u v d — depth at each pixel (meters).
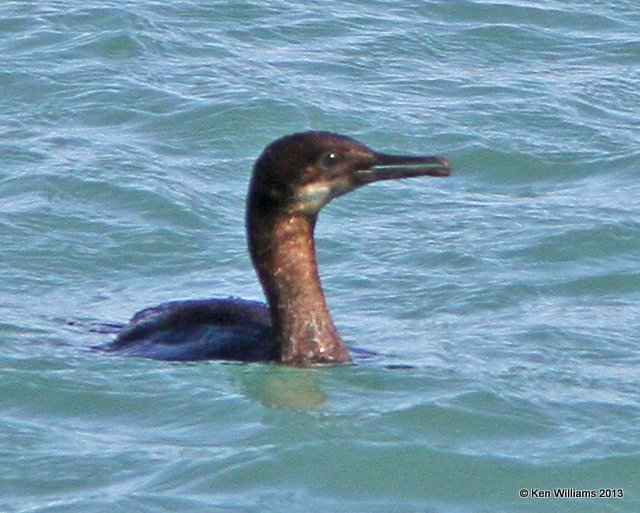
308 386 13.34
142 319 14.70
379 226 18.34
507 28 24.88
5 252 17.38
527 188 19.91
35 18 24.38
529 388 13.54
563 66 23.70
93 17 24.36
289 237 13.60
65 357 13.99
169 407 13.00
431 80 22.89
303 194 13.49
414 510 11.62
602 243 17.75
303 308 13.70
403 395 13.24
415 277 16.78
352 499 11.74
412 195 19.34
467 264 17.14
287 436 12.44
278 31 24.42
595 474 12.09
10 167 19.61
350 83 22.66
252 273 17.06
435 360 14.20
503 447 12.47
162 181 19.28
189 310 14.53
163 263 17.38
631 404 13.30
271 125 21.09
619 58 24.08
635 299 16.33
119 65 22.84
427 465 12.16
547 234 17.89
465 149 20.61
